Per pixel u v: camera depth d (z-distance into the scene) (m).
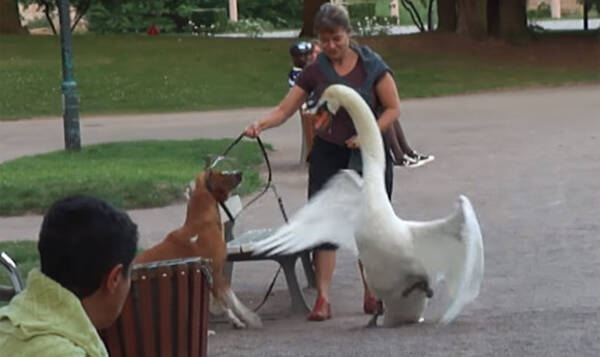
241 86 32.12
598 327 7.07
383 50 37.50
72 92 18.77
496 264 9.41
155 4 58.50
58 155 18.11
